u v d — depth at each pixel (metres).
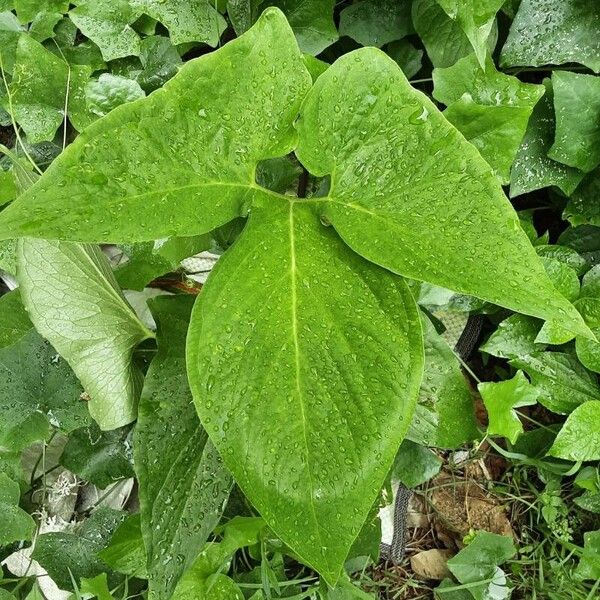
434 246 0.29
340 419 0.28
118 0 0.41
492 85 0.40
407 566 0.53
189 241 0.40
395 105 0.28
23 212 0.24
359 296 0.30
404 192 0.29
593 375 0.47
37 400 0.39
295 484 0.27
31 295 0.33
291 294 0.29
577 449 0.45
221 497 0.34
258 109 0.28
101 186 0.25
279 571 0.45
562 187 0.44
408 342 0.29
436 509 0.53
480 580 0.48
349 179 0.30
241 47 0.26
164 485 0.34
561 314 0.27
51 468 0.46
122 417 0.38
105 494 0.46
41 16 0.42
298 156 0.30
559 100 0.41
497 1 0.32
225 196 0.29
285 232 0.31
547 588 0.50
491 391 0.43
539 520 0.53
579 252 0.48
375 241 0.29
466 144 0.28
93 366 0.35
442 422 0.39
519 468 0.53
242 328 0.29
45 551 0.41
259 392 0.28
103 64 0.44
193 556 0.34
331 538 0.27
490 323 0.54
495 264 0.28
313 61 0.36
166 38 0.43
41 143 0.45
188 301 0.37
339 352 0.29
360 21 0.44
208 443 0.35
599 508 0.49
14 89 0.41
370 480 0.27
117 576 0.42
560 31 0.40
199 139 0.27
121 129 0.25
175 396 0.35
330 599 0.43
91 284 0.35
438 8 0.41
